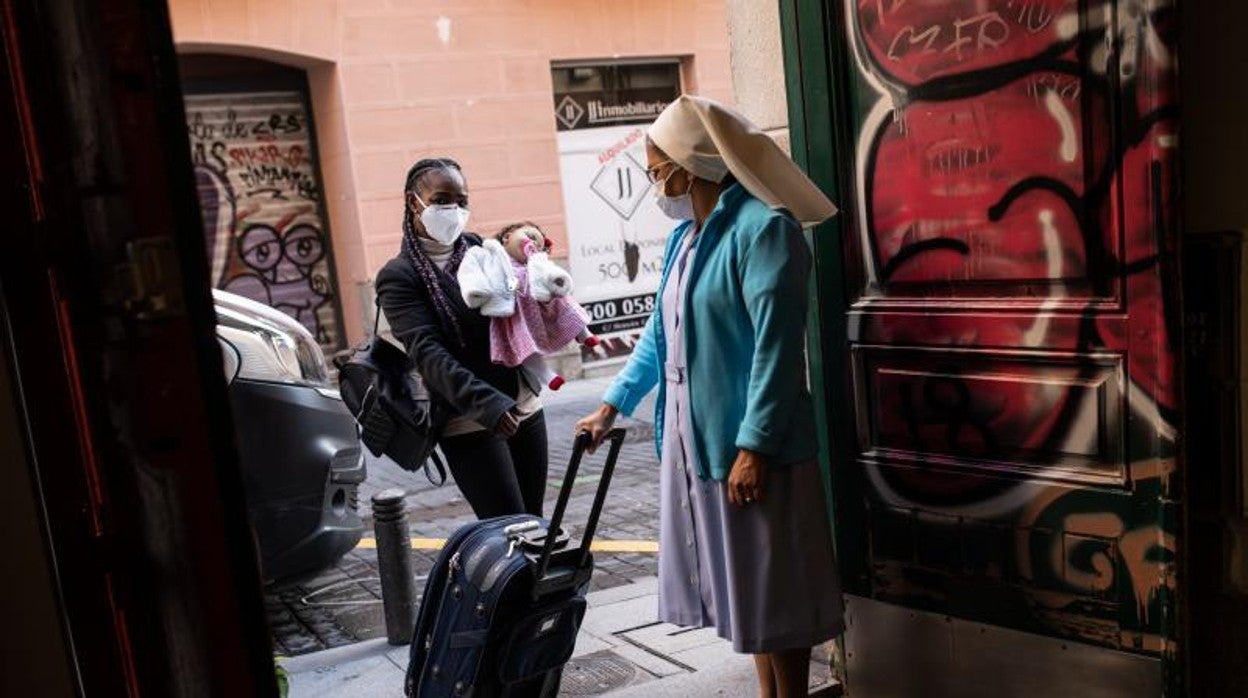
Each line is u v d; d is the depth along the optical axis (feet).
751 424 8.04
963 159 8.39
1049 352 8.03
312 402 13.76
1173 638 7.58
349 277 33.32
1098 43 7.43
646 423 27.37
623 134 36.04
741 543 8.46
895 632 9.51
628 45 34.99
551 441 25.98
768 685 9.41
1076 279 7.84
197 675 3.86
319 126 33.12
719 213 8.43
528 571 8.30
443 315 10.76
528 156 33.63
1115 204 7.49
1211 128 7.84
